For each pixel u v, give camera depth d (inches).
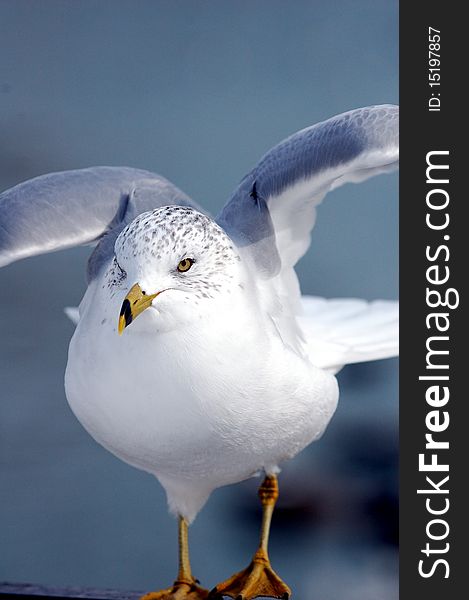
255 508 554.3
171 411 287.9
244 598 334.0
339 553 522.3
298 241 341.7
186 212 281.7
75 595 340.2
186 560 345.4
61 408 646.5
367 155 309.0
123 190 326.3
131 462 316.5
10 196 325.1
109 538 548.1
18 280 781.3
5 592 340.5
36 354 701.9
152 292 272.2
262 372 293.1
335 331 398.3
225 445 303.4
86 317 295.1
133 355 282.2
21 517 561.0
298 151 322.7
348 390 623.2
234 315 284.4
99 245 311.1
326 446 585.3
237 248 308.2
